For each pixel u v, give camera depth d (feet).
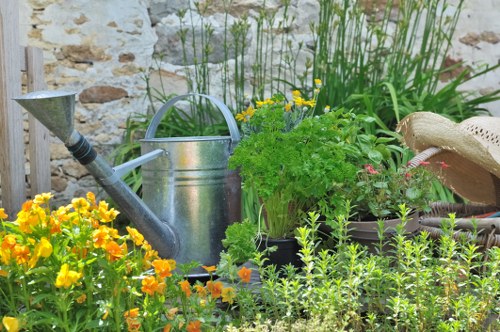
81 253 5.62
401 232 6.43
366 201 7.28
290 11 14.82
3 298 5.85
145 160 7.75
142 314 5.66
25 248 5.33
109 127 13.99
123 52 14.07
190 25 14.52
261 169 6.95
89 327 5.43
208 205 8.54
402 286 6.19
